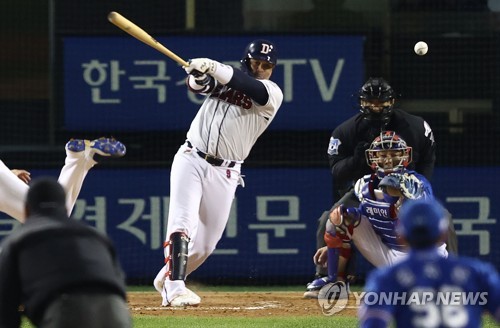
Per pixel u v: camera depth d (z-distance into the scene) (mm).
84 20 44531
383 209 28156
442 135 44406
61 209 18297
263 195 43656
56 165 44031
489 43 44531
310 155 43844
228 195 31156
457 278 16047
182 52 43719
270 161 43625
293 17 44938
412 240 16297
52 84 44125
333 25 44969
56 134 44188
